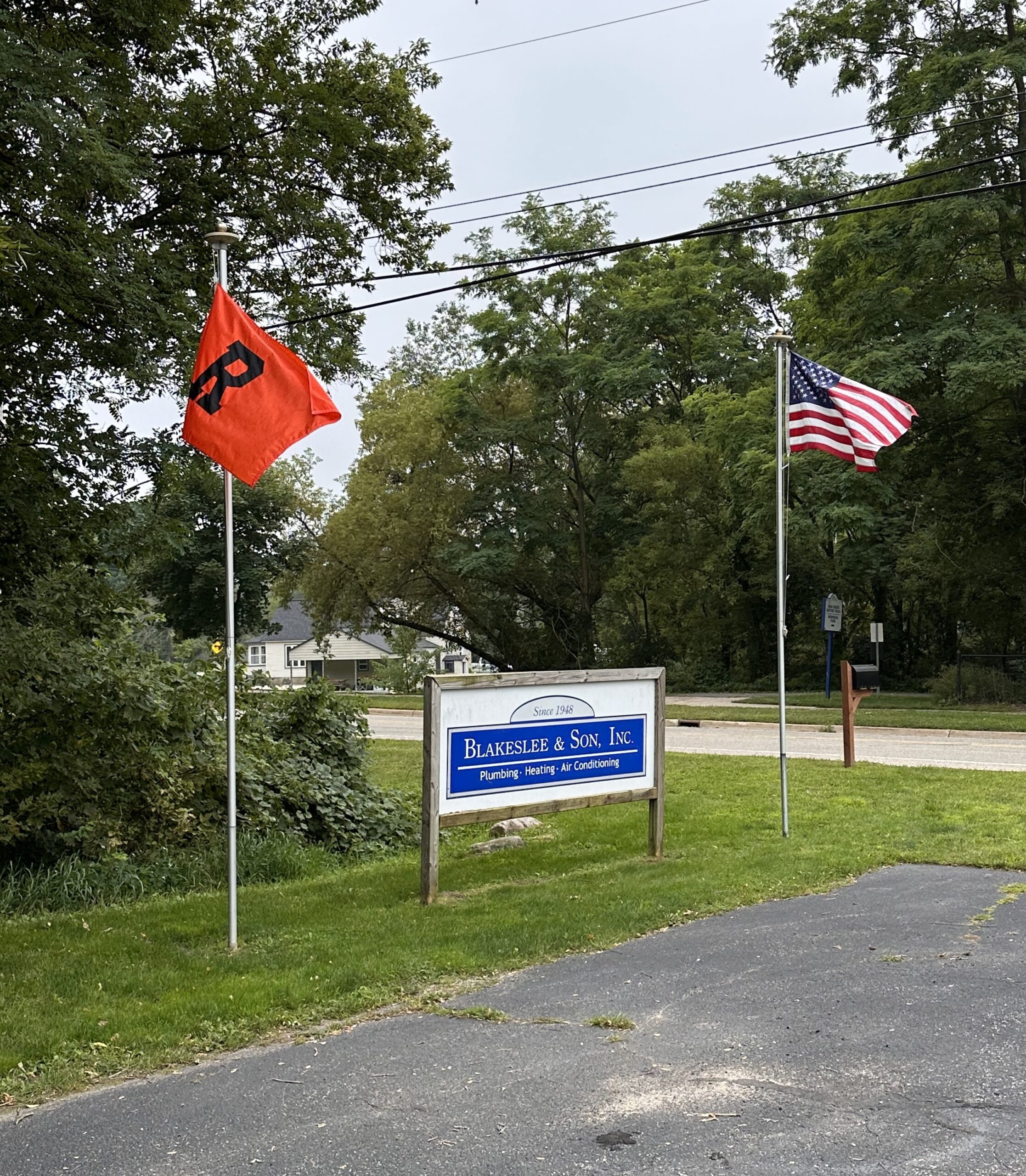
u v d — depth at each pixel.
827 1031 4.71
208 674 10.85
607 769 8.68
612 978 5.55
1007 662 29.92
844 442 9.65
